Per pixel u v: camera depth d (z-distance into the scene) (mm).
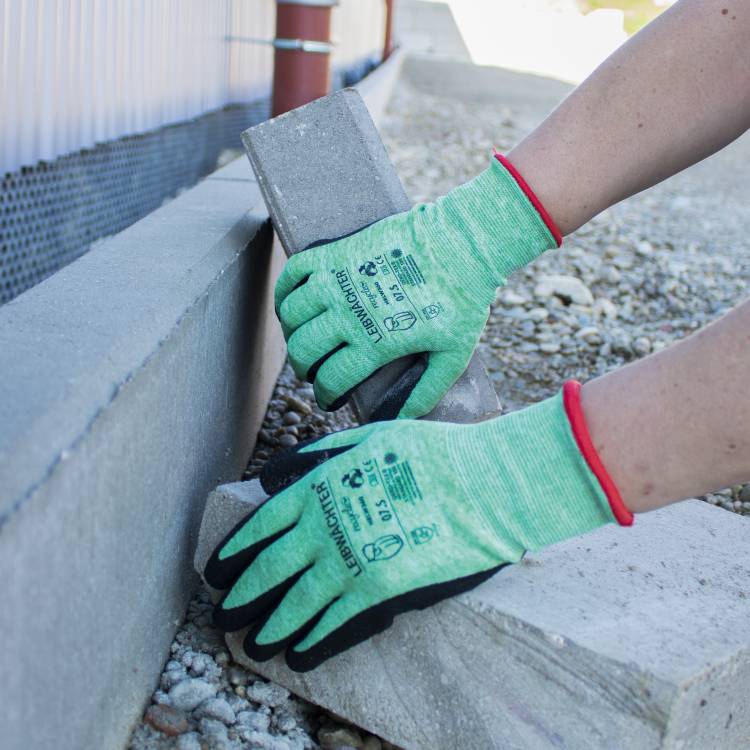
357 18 7848
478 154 6324
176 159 3746
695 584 1485
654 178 1582
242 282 1870
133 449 1217
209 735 1377
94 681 1165
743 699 1334
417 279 1637
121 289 1453
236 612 1414
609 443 1209
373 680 1415
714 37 1468
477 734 1340
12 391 1045
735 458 1163
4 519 864
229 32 4172
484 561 1283
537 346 3080
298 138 1861
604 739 1241
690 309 3506
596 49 14289
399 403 1729
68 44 2533
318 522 1341
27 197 2492
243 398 2002
